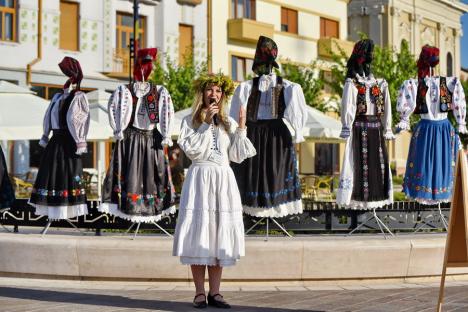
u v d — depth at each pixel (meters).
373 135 9.02
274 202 8.51
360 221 9.26
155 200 8.44
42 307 6.71
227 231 6.65
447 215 9.85
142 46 30.23
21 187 21.95
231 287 8.08
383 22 46.22
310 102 33.56
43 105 17.28
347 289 8.01
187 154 6.77
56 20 27.05
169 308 6.72
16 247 8.25
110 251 8.04
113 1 28.83
